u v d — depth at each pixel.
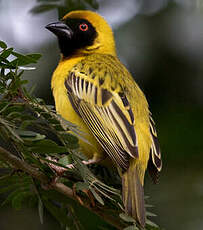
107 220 7.76
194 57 11.79
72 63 10.34
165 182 10.96
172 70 11.66
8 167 7.25
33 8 10.59
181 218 10.53
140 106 9.66
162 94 11.55
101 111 9.41
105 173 9.45
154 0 11.92
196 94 11.59
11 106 6.55
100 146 9.34
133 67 11.63
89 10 11.88
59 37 11.29
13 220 10.70
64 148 6.72
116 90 9.63
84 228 8.18
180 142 11.14
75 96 9.66
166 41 11.72
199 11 11.73
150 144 9.32
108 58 10.71
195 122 11.26
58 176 7.34
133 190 8.32
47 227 10.73
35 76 11.56
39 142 6.59
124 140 8.95
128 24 11.81
